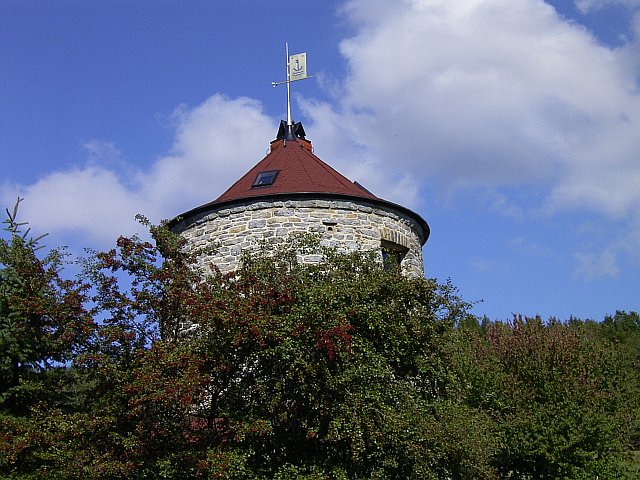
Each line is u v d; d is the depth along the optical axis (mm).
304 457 10602
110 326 10664
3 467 11617
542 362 17953
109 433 10273
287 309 10703
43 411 11477
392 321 11242
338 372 10453
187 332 11156
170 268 10969
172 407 9977
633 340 42062
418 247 19047
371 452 10578
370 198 17375
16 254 12984
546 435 16438
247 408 10461
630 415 19344
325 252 12219
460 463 11039
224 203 17172
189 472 9703
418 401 10961
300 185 17578
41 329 12648
